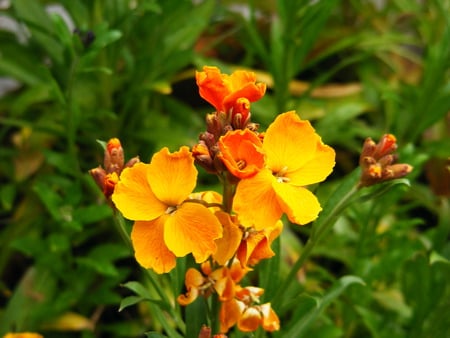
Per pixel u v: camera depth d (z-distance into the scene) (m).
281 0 0.41
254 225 0.27
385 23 0.53
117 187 0.27
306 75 0.55
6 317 0.40
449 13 0.44
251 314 0.29
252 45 0.47
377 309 0.42
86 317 0.42
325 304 0.31
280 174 0.27
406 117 0.46
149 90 0.42
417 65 0.52
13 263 0.47
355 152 0.50
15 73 0.44
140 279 0.43
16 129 0.50
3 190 0.42
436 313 0.36
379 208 0.42
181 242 0.27
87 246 0.46
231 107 0.28
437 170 0.45
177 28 0.44
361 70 0.51
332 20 0.54
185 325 0.31
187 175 0.27
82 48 0.37
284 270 0.40
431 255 0.35
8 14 0.43
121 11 0.42
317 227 0.30
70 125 0.38
